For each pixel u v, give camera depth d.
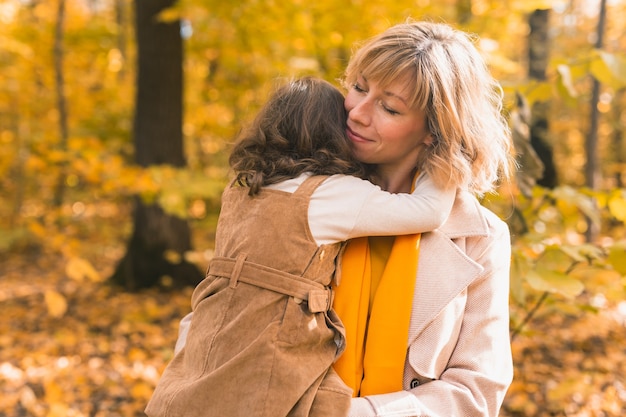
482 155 1.39
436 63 1.30
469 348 1.34
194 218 6.33
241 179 1.38
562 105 9.16
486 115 1.39
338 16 4.42
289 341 1.24
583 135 11.14
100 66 9.76
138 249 6.88
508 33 4.73
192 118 7.68
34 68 9.16
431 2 4.70
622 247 2.09
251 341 1.25
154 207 6.80
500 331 1.36
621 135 11.21
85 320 5.86
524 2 4.21
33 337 5.34
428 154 1.35
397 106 1.32
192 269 6.97
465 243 1.41
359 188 1.32
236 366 1.22
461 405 1.27
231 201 1.41
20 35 8.64
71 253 4.07
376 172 1.47
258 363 1.21
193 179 4.93
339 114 1.43
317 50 4.75
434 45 1.32
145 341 5.20
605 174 11.29
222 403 1.22
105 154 4.87
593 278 2.61
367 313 1.35
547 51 7.83
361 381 1.32
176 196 4.61
